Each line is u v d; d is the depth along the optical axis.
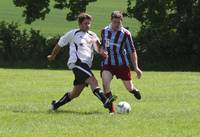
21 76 61.44
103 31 37.59
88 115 34.12
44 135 27.75
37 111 35.72
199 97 43.97
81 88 35.84
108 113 35.31
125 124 30.97
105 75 37.03
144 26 95.31
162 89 49.81
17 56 92.62
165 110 36.56
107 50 37.19
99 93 35.06
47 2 98.94
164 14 94.38
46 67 90.62
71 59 35.53
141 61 91.62
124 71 37.34
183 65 91.62
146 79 59.75
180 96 44.59
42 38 92.88
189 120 32.34
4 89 48.66
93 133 28.39
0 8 148.38
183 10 94.88
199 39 91.81
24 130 29.08
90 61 35.66
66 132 28.56
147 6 94.62
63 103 36.12
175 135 28.12
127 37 37.22
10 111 35.25
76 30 35.94
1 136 27.36
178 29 92.75
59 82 55.62
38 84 53.38
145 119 32.66
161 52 91.62
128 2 96.50
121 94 45.84
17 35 93.19
